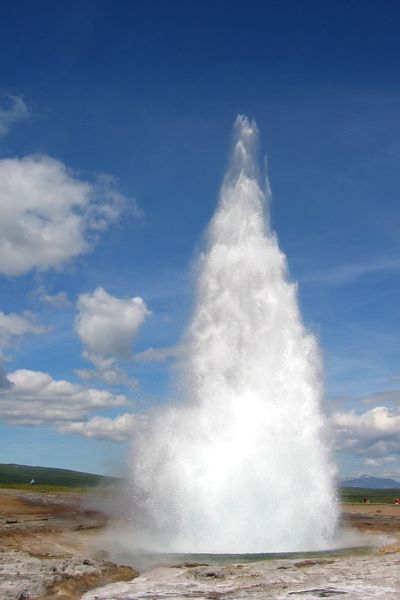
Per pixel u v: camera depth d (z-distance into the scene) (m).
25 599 20.09
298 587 19.84
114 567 24.94
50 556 27.89
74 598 20.31
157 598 19.19
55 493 75.62
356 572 21.89
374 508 69.19
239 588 20.17
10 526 38.81
